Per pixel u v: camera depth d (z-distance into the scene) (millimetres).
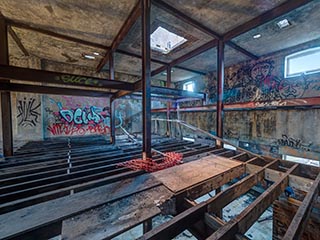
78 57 5262
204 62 5676
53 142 4723
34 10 2814
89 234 1021
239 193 1675
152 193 1568
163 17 3018
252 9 2795
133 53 4680
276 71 4715
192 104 7723
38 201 1375
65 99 6215
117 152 3375
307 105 3709
